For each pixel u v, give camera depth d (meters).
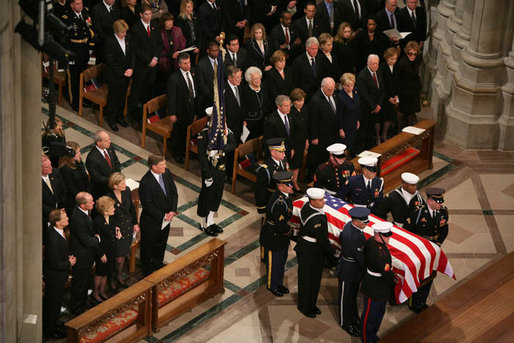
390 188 17.28
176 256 15.06
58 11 17.58
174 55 18.25
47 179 13.59
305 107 16.53
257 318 13.77
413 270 13.00
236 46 17.67
